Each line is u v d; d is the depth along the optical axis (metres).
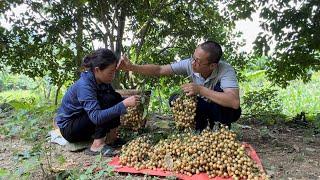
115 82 6.98
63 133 4.46
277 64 8.16
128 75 7.25
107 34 7.11
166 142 4.05
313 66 8.05
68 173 3.67
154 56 7.64
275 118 7.33
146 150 4.04
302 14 7.30
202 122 4.53
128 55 7.34
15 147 4.61
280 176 3.88
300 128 6.66
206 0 7.54
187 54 7.65
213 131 4.09
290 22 7.41
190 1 7.38
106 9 7.03
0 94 12.88
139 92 4.89
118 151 4.30
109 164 4.00
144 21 7.34
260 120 7.20
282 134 5.97
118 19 7.18
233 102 4.27
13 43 7.33
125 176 3.81
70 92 4.38
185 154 3.85
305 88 12.96
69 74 7.76
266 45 7.57
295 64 8.10
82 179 3.42
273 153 4.66
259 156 4.51
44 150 3.83
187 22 7.53
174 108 4.36
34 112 4.59
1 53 7.36
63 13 7.09
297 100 10.99
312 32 7.39
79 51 7.18
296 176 3.91
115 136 4.61
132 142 4.14
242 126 6.09
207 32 7.67
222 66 4.45
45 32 7.18
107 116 4.09
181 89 4.31
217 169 3.73
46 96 9.76
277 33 7.52
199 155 3.83
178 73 4.74
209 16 7.63
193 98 4.30
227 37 7.88
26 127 4.47
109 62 4.14
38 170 3.89
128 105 4.10
